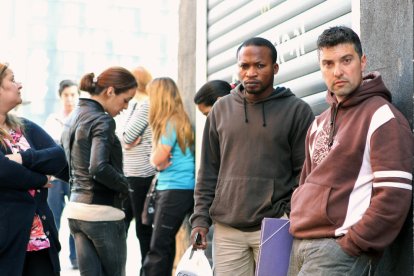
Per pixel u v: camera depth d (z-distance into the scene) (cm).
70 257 978
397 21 453
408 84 441
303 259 417
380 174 391
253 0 703
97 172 608
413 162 413
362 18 493
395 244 441
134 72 817
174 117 748
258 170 517
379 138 395
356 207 403
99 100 644
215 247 538
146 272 741
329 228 405
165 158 741
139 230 798
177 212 742
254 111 524
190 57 846
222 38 770
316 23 589
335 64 413
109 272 634
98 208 623
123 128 793
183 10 870
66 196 1002
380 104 404
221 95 673
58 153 536
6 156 513
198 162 753
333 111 425
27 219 516
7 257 508
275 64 528
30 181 515
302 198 421
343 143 409
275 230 449
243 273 528
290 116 517
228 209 526
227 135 529
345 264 398
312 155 437
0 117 530
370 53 484
